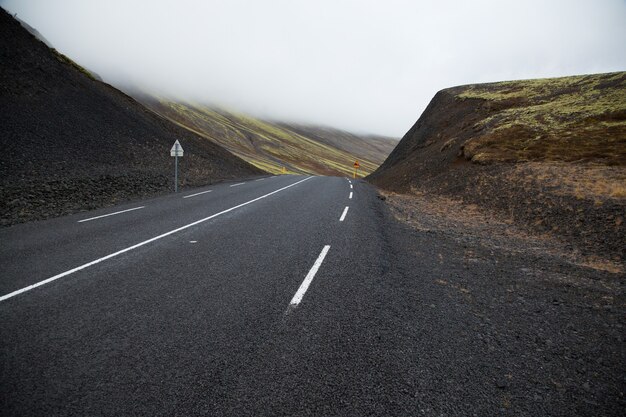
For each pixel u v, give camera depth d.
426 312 4.17
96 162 17.02
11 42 21.22
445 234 8.91
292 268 5.45
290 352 3.14
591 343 3.67
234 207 11.33
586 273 6.21
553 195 11.67
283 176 31.83
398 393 2.67
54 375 2.73
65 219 8.95
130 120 24.39
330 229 8.41
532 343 3.59
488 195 14.13
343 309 4.08
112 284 4.62
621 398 2.76
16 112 16.78
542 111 25.41
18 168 13.05
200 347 3.18
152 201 12.41
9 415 2.31
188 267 5.39
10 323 3.52
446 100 41.53
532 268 6.37
